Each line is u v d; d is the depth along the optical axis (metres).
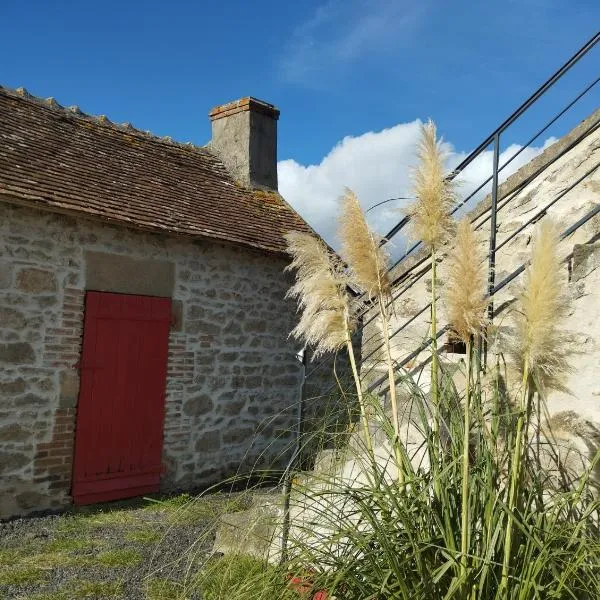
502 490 2.71
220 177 10.52
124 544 5.59
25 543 5.65
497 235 4.12
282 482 3.01
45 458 6.93
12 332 6.70
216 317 8.67
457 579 2.35
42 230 6.97
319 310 3.18
